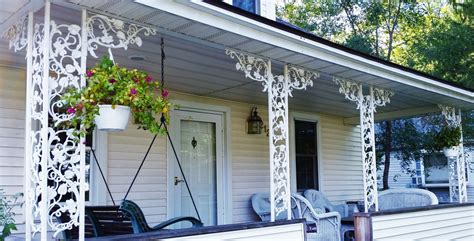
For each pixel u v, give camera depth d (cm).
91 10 318
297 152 827
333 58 460
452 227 670
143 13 322
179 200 641
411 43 1451
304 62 459
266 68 445
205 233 366
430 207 625
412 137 1224
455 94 660
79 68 313
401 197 718
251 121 738
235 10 353
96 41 323
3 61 466
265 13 660
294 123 832
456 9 1226
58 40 313
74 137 303
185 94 654
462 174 732
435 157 1312
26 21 337
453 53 1124
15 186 477
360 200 934
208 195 681
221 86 611
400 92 621
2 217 405
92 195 542
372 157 571
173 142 639
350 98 547
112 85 297
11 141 479
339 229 584
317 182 857
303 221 457
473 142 1163
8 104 481
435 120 1180
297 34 407
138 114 312
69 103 294
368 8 1377
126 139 585
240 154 724
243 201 718
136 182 589
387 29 1455
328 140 895
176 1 321
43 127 300
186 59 478
